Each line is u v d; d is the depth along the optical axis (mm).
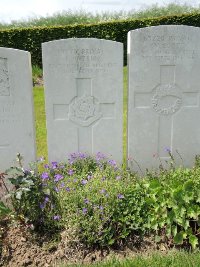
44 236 1117
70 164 1359
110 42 1345
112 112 1422
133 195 1147
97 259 1045
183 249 1062
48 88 1360
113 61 1364
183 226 1071
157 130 1479
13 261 1041
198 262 975
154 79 1415
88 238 1059
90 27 4414
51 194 1151
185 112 1473
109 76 1380
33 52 4477
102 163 1398
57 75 1352
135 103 1435
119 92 1402
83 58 1348
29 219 1137
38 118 2391
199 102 1469
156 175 1386
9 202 1293
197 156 1530
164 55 1392
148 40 1367
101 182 1183
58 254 1052
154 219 1104
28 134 1334
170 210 1118
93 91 1389
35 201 1139
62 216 1113
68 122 1408
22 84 1286
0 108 1303
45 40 4441
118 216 1105
